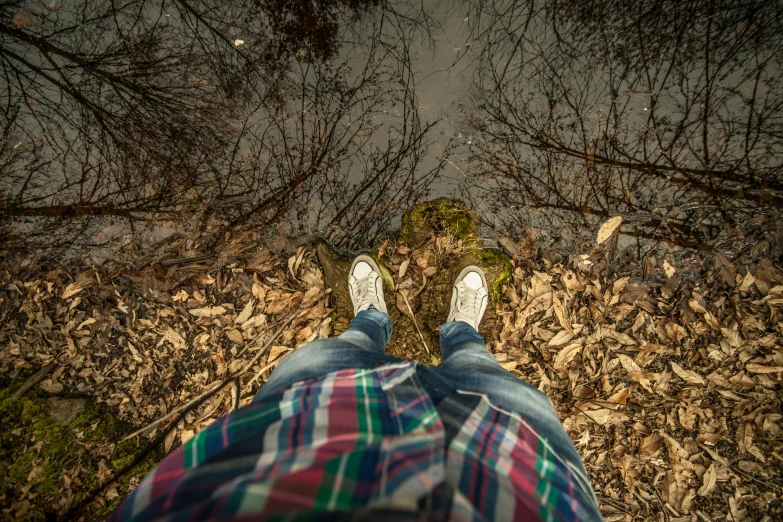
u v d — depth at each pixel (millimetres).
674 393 2209
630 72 2678
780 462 2119
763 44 2506
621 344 2264
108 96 2863
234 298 2438
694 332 2236
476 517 664
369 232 2744
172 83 2869
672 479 2107
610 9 2662
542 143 2746
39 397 2303
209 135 2873
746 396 2174
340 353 1294
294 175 2836
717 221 2451
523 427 991
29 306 2434
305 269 2475
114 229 2664
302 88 2881
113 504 2137
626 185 2617
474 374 1256
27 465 2188
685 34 2600
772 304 2213
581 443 2174
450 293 2430
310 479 683
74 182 2811
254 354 2346
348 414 897
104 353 2391
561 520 806
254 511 613
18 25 2738
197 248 2547
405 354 2387
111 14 2756
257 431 871
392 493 646
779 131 2457
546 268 2396
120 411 2311
